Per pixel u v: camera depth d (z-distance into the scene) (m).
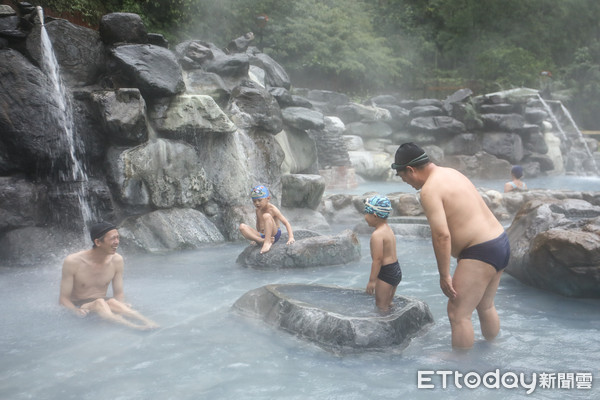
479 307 3.53
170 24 16.03
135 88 7.26
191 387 2.87
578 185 14.84
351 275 5.60
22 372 3.06
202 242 7.33
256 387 2.87
